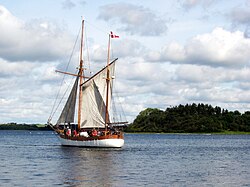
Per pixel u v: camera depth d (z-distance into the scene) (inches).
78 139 4227.4
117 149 4128.9
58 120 4466.0
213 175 2317.9
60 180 2064.5
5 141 7155.5
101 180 2076.8
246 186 1951.3
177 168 2650.1
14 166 2667.3
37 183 1968.5
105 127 4180.6
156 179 2132.1
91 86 4271.7
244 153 4266.7
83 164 2800.2
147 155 3732.8
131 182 2022.6
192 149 4990.2
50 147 4815.5
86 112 4301.2
